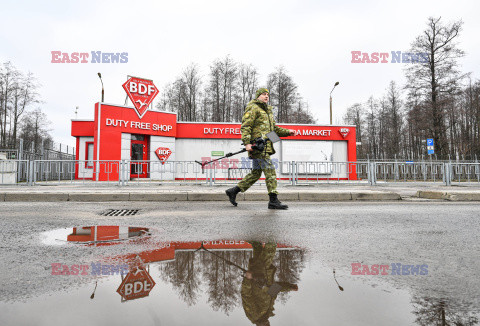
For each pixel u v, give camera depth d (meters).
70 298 1.48
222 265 2.06
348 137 23.36
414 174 14.62
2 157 15.48
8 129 32.94
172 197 7.23
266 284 1.69
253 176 5.76
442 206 6.07
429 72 28.81
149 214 4.86
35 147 18.30
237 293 1.55
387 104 44.81
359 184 13.48
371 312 1.34
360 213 5.00
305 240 2.97
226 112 36.84
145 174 12.62
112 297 1.49
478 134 38.94
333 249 2.61
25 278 1.79
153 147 20.97
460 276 1.90
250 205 6.22
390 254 2.46
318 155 23.05
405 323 1.24
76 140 21.52
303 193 7.43
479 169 14.12
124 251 2.46
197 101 37.03
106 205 6.13
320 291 1.60
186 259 2.21
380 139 48.62
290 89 38.62
